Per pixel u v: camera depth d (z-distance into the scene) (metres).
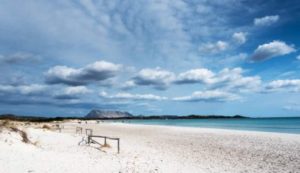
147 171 11.07
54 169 9.77
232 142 24.17
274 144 22.28
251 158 15.93
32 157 11.45
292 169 12.84
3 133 15.00
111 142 23.75
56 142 20.17
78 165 10.88
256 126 69.31
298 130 49.12
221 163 14.28
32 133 23.39
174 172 11.34
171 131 41.53
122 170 10.77
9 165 9.65
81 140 22.84
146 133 38.53
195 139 27.59
